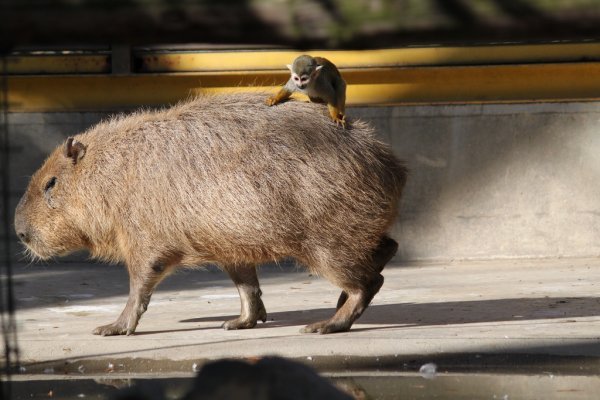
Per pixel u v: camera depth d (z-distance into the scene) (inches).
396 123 981.2
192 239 591.2
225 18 199.6
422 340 556.1
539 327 599.8
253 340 569.3
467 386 479.5
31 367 539.5
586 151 970.1
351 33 200.8
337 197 575.5
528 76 968.9
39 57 995.9
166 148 594.9
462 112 977.5
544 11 193.8
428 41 207.3
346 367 538.3
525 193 977.5
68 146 613.6
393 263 984.9
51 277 904.9
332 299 762.8
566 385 479.8
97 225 615.5
